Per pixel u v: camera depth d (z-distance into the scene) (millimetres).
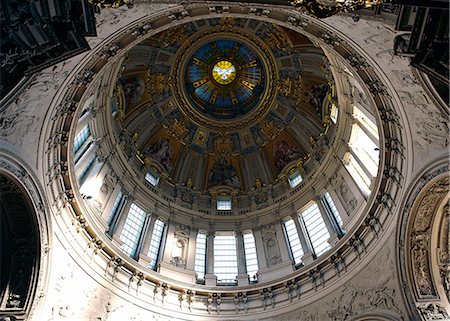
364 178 25734
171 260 27375
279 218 31312
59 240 19719
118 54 17906
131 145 32906
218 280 27484
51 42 11352
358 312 21000
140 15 15516
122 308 22000
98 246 22453
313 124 35125
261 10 16609
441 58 11469
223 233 31500
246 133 39344
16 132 16281
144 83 36125
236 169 38188
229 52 39219
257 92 39531
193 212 32375
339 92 28297
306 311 23141
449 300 18766
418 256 19453
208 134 39406
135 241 27375
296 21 16844
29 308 17469
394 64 15570
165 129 37438
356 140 27312
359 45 16266
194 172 37312
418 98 16000
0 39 10211
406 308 19156
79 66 16750
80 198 21438
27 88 14680
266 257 28734
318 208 29484
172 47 37031
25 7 10250
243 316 24172
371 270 21438
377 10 13031
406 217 19250
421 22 11305
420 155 17797
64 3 10930
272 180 35969
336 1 10773
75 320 19469
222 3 14117
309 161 33594
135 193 30078
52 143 18828
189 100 39281
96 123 27156
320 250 26562
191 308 24281
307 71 35281
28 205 17734
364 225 22328
